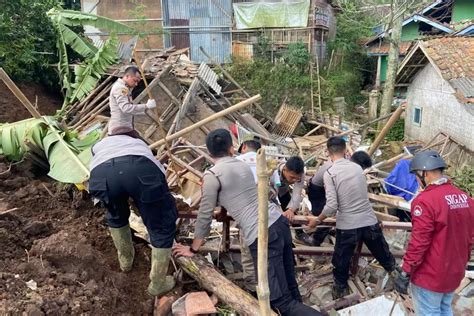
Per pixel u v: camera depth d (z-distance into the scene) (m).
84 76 9.38
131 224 4.08
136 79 4.76
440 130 12.03
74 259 3.34
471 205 3.17
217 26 17.42
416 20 18.55
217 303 3.44
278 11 17.27
